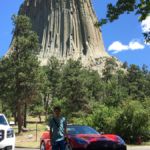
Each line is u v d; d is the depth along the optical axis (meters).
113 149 17.00
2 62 52.81
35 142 40.22
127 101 36.84
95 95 92.75
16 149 30.17
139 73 126.44
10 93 52.97
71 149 16.75
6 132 18.06
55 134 14.60
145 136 35.97
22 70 52.47
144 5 10.33
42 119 97.38
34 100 54.78
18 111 53.56
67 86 70.75
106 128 36.47
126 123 35.44
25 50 53.25
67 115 63.91
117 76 133.75
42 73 54.75
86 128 18.33
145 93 118.56
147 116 35.53
